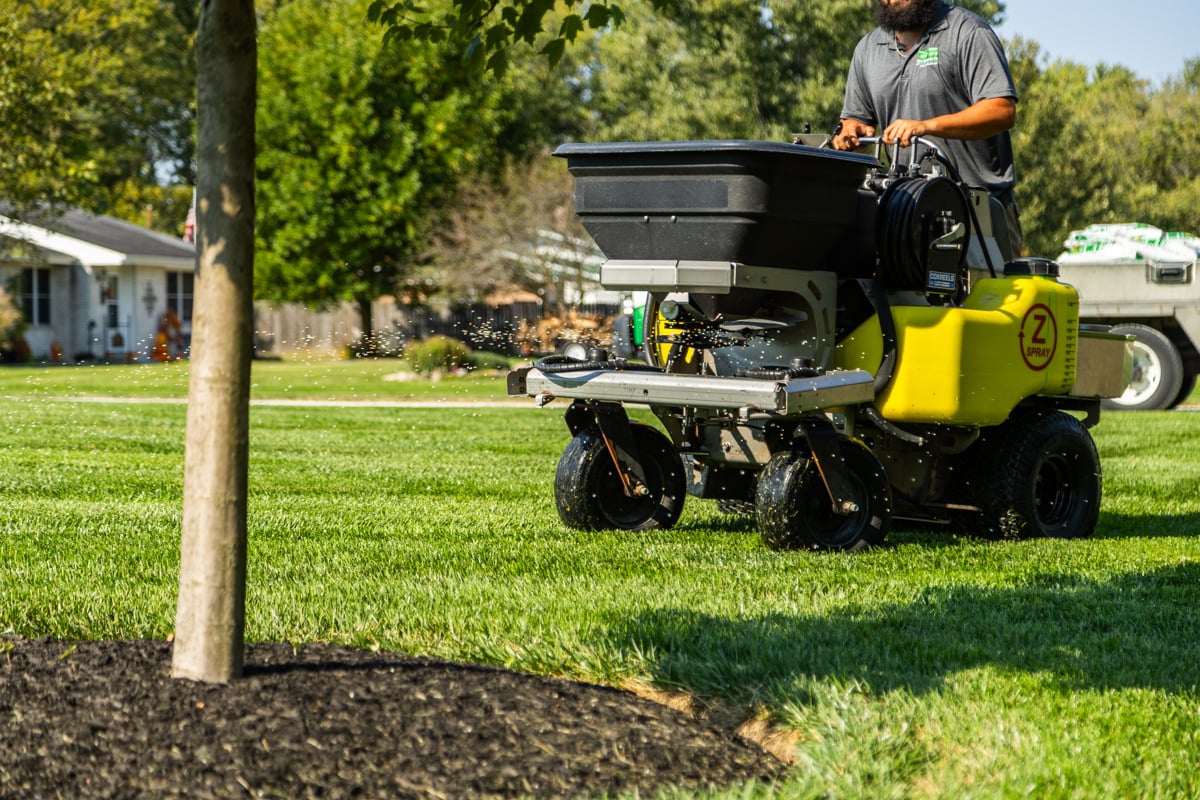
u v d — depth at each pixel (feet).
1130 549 23.93
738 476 25.68
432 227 114.83
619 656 15.05
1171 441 46.42
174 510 28.04
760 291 22.24
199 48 12.10
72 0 135.95
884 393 22.76
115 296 136.87
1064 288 24.48
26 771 10.96
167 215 201.57
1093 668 15.05
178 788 10.70
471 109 115.55
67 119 90.27
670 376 21.83
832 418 23.27
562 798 10.78
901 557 22.16
